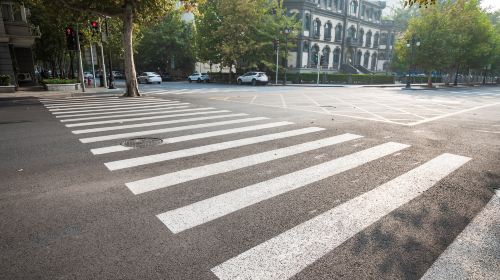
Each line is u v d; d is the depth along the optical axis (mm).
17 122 9242
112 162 5453
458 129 8883
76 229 3262
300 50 45688
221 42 40906
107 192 4191
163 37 48219
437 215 3646
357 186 4480
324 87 34406
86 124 8922
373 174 4973
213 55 41938
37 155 5855
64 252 2865
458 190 4371
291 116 10828
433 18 36344
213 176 4809
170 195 4109
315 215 3611
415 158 5867
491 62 47719
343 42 52062
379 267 2693
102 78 28406
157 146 6520
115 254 2838
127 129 8227
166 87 30484
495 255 2883
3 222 3391
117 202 3895
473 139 7566
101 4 17281
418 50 37031
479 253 2914
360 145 6785
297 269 2656
